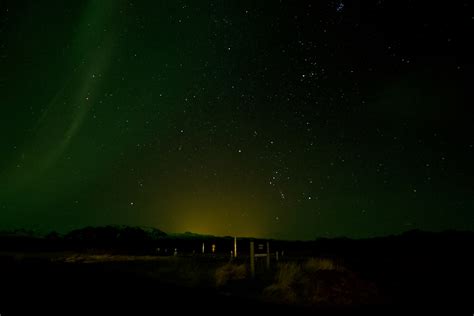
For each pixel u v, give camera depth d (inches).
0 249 1429.6
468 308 412.5
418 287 538.0
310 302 418.9
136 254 1177.4
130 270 639.1
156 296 386.6
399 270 698.8
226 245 1806.1
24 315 288.0
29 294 381.7
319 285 475.2
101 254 1167.0
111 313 300.0
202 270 642.2
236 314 318.3
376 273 656.4
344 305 416.2
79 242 1963.6
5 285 443.2
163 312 310.2
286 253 1220.5
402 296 474.0
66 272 589.9
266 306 367.2
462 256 948.6
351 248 1487.5
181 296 394.0
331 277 514.6
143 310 315.3
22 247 1584.6
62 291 402.9
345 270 558.3
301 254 1157.1
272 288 465.1
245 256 1009.5
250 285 504.1
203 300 375.9
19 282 470.3
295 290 465.7
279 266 629.0
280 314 332.2
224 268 604.7
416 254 1058.1
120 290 417.7
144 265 729.6
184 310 322.0
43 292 394.9
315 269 556.1
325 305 409.4
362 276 607.2
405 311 392.5
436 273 665.0
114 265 728.3
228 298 399.2
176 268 648.4
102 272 595.8
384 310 397.4
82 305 329.1
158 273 600.7
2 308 312.3
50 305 326.6
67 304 332.2
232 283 518.3
